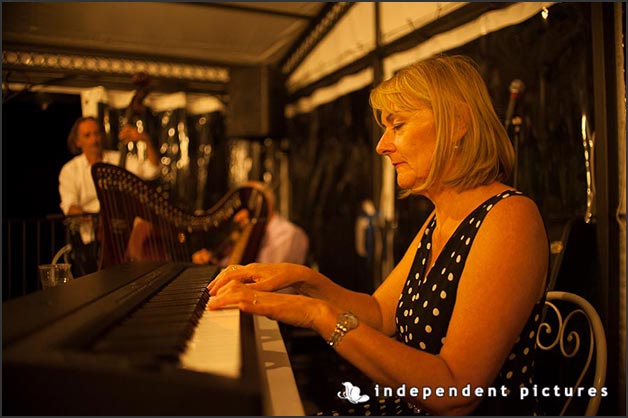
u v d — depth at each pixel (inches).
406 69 42.1
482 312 33.0
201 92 151.6
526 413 38.1
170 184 143.7
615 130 62.8
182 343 24.7
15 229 62.3
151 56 140.4
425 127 40.2
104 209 55.1
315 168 147.7
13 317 25.8
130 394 18.9
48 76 76.8
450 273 38.2
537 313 37.8
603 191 62.7
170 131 143.9
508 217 35.5
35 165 65.7
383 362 31.5
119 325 27.0
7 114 65.4
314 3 126.5
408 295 44.4
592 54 64.8
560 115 70.1
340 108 133.6
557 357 62.9
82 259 66.4
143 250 60.6
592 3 64.2
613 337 61.3
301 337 109.2
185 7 119.3
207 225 78.1
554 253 64.3
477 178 40.2
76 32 115.8
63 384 19.2
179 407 18.6
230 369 21.8
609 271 62.1
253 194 94.3
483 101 40.2
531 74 74.7
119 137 80.6
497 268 33.7
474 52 85.9
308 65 150.5
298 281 44.8
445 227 42.8
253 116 143.1
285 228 120.1
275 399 28.7
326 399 73.5
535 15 73.7
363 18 120.6
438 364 32.0
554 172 71.1
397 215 104.7
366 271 120.0
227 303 33.4
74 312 27.5
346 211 130.7
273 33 141.8
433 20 94.4
